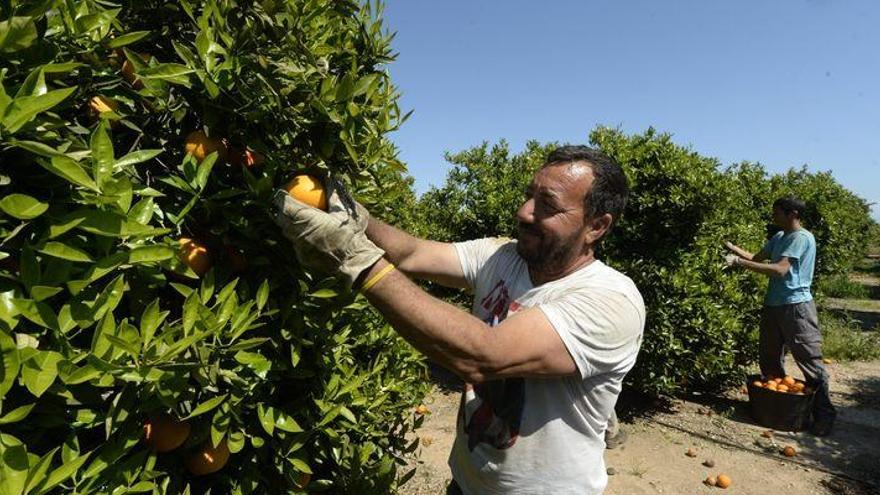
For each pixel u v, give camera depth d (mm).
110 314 1143
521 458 1911
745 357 6934
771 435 5801
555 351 1722
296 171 1570
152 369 1184
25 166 1123
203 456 1510
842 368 8516
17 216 985
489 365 1628
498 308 2158
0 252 1016
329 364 1949
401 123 1811
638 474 4867
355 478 1987
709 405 6684
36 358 1016
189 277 1454
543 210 1938
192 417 1444
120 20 1483
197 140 1489
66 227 1067
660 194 5762
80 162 1190
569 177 1915
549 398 1884
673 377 6082
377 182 1742
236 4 1442
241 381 1438
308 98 1426
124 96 1444
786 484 4801
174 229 1449
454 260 2314
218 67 1400
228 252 1584
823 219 11953
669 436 5695
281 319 1659
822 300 12461
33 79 1039
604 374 1880
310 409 1834
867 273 22797
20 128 1034
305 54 1474
